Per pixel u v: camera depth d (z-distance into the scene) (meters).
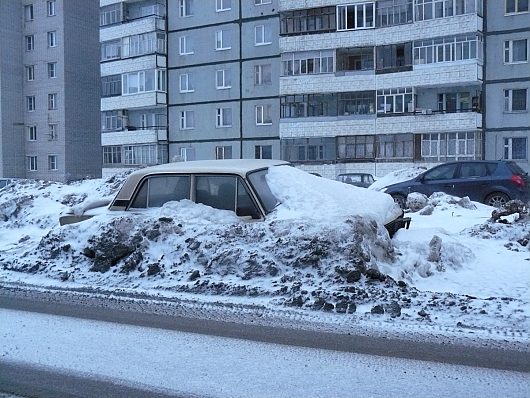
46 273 8.38
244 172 8.31
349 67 41.50
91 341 5.73
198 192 8.53
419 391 4.41
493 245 9.31
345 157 40.53
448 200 14.16
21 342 5.73
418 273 7.72
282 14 42.31
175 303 6.93
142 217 8.44
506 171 16.20
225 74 45.81
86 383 4.68
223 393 4.41
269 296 6.95
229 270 7.51
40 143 53.94
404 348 5.38
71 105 52.91
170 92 48.38
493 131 36.62
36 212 12.87
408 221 9.73
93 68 54.41
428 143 38.06
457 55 36.66
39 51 53.59
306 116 41.75
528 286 7.22
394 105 38.84
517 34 35.84
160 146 48.34
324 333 5.84
